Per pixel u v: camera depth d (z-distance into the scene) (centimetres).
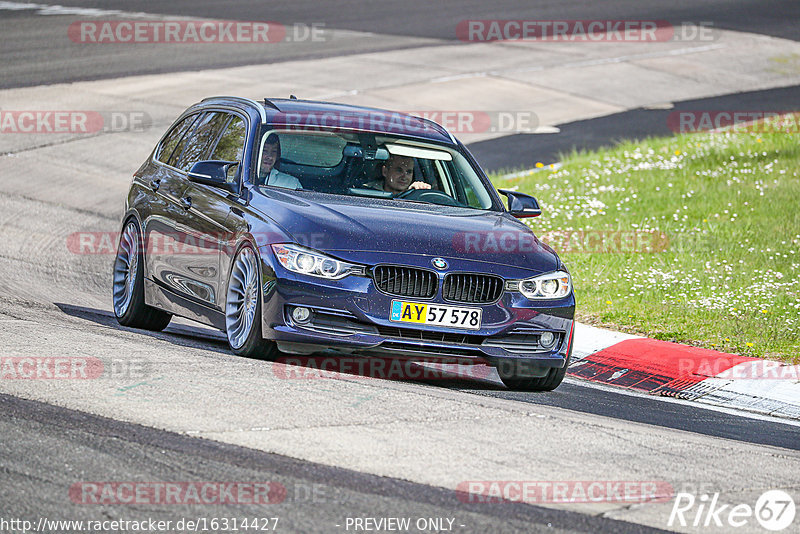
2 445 1714
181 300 2795
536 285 2500
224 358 2419
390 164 2769
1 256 3881
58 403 1952
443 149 2905
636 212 5097
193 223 2747
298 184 2652
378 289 2375
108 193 5284
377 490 1633
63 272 3819
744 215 5022
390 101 7556
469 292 2436
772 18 11944
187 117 3186
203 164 2647
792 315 3588
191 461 1698
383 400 2145
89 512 1477
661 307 3666
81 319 2969
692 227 4806
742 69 9506
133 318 3036
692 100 8269
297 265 2372
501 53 9544
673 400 2762
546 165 6216
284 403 2047
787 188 5475
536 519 1572
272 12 10812
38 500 1506
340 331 2366
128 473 1630
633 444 2036
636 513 1639
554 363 2539
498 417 2120
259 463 1708
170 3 10912
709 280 4000
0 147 5919
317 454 1772
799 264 4259
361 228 2441
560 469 1822
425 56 9212
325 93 7631
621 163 6075
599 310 3647
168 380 2150
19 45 8581
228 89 7562
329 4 11431
